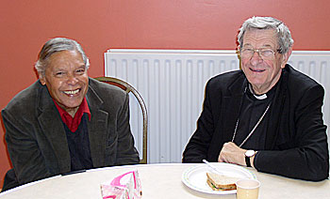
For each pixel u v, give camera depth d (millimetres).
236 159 1221
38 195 972
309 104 1328
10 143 1401
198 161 1507
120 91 1591
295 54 2154
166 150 2316
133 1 2203
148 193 979
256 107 1509
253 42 1381
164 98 2223
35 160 1406
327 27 2188
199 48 2250
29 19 2219
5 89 2316
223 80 1617
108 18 2223
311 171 1072
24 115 1383
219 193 959
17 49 2260
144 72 2193
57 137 1390
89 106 1464
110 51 2236
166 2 2201
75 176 1090
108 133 1496
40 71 1360
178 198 951
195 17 2215
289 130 1384
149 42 2252
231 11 2195
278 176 1106
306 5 2162
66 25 2227
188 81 2195
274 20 1398
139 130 2301
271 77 1405
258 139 1484
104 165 1482
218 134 1564
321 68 2141
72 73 1340
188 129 2275
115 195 864
